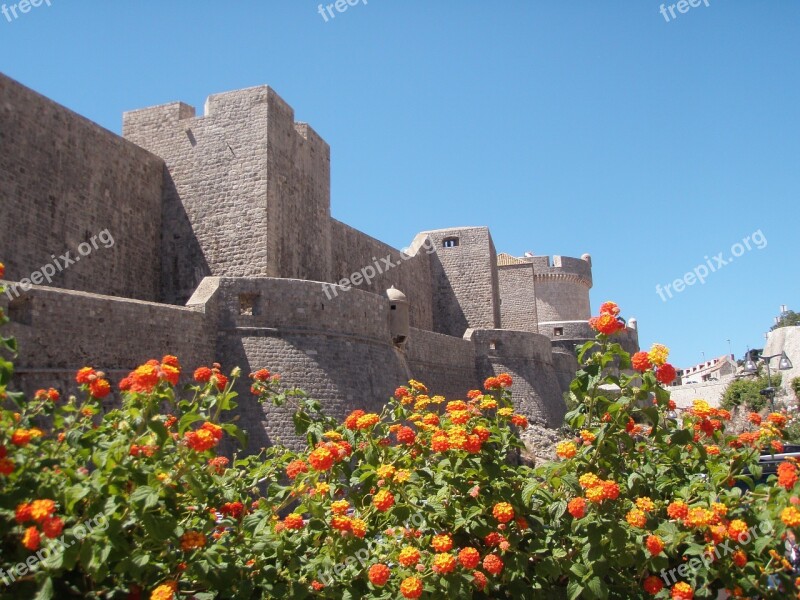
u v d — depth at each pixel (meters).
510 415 8.31
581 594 7.27
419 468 7.85
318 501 7.71
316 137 33.25
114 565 6.39
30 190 23.28
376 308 27.91
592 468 7.79
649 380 7.71
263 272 27.83
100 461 6.43
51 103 24.55
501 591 7.58
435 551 7.10
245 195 28.58
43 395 7.94
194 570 6.73
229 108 29.42
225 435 22.23
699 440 8.95
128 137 30.77
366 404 25.38
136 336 20.09
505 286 56.81
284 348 24.09
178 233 29.25
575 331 60.72
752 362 25.97
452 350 38.75
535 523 7.55
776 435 7.96
